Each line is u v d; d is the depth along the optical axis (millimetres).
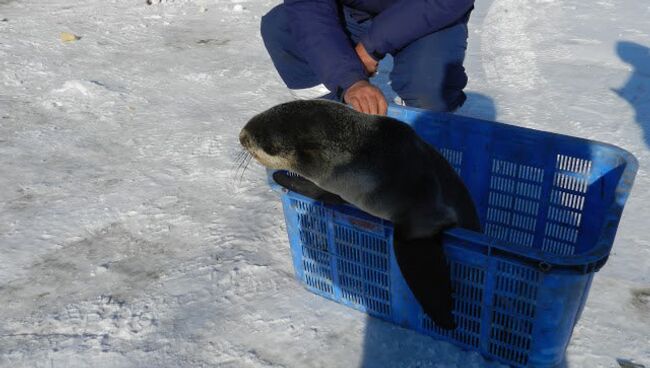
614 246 2125
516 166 2098
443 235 1685
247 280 2033
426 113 2180
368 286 1857
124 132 2920
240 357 1772
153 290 2010
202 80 3438
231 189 2500
